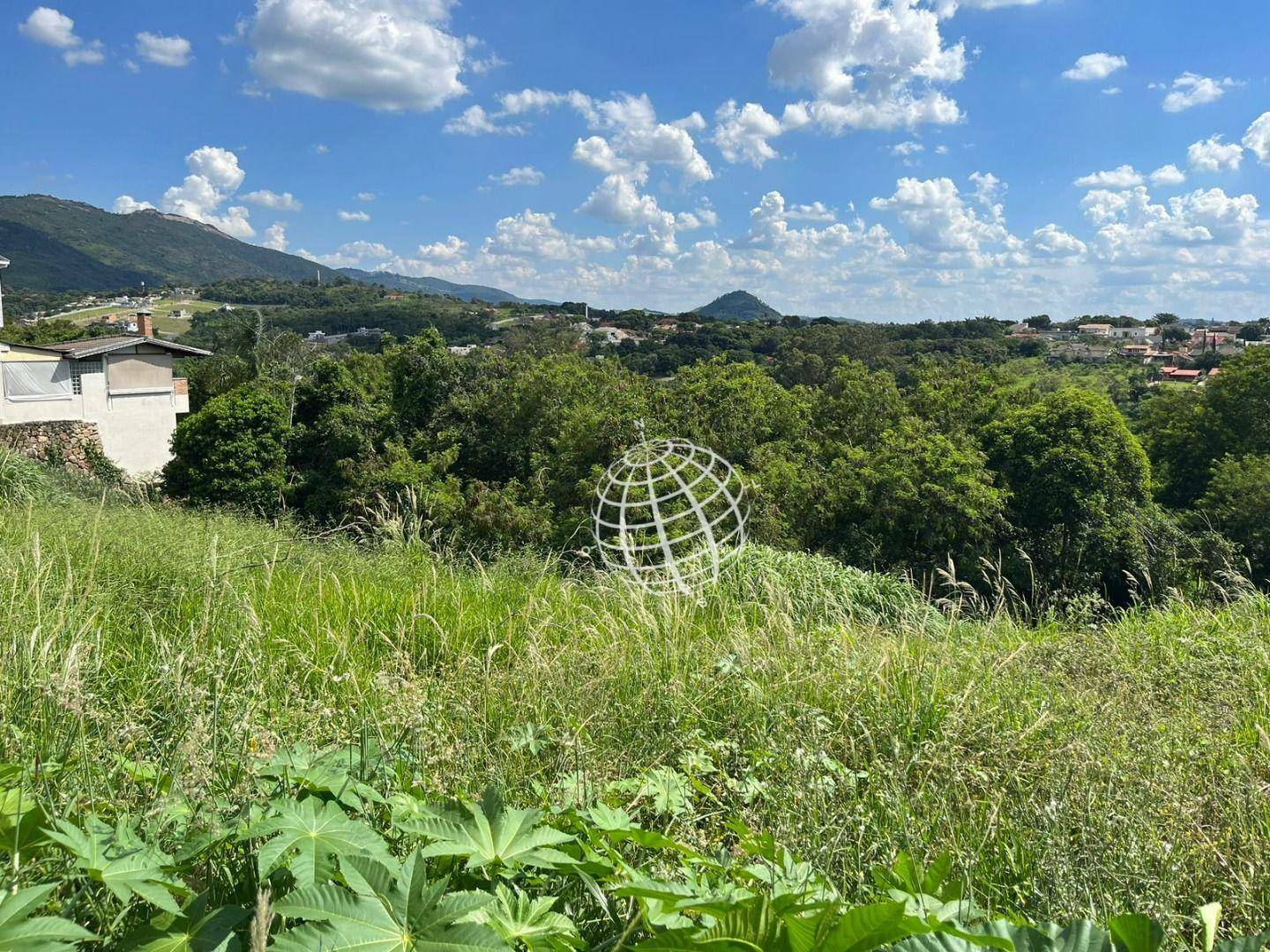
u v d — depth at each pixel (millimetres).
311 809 1584
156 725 2352
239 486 21906
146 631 3561
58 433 23469
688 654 4145
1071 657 4684
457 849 1473
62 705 2119
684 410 21250
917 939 1197
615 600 5906
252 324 40719
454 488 20312
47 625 3039
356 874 1316
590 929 1623
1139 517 20766
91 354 24234
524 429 23750
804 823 2297
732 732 3330
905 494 18531
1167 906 1974
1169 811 2484
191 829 1641
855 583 7723
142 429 26094
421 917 1243
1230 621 6137
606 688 3459
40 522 6184
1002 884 2137
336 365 24594
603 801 2223
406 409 24703
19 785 1551
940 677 3828
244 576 4992
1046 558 20984
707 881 1696
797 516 19375
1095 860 2125
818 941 1210
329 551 7801
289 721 2686
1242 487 25297
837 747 3197
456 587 5934
